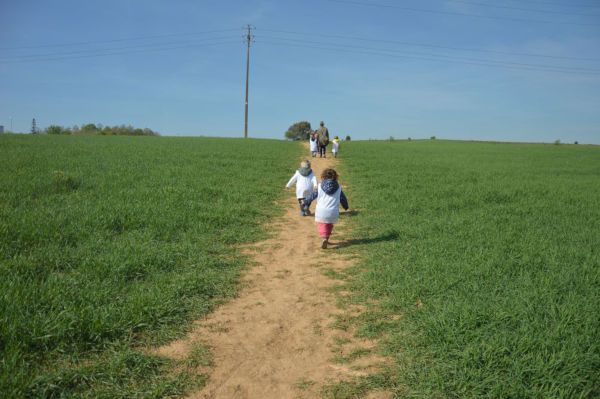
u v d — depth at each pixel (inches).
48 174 524.1
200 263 270.5
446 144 2500.0
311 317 207.0
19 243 262.1
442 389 143.6
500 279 240.4
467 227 369.1
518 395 138.3
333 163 1008.2
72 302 189.0
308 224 414.3
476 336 172.6
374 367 162.6
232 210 417.7
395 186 628.1
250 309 215.2
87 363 155.1
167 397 141.2
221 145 1364.4
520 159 1424.7
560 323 179.0
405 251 303.4
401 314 206.2
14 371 140.6
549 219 419.5
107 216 335.3
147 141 1471.5
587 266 260.4
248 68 2429.9
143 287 221.0
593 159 1558.8
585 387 141.9
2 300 180.9
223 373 157.9
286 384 152.3
